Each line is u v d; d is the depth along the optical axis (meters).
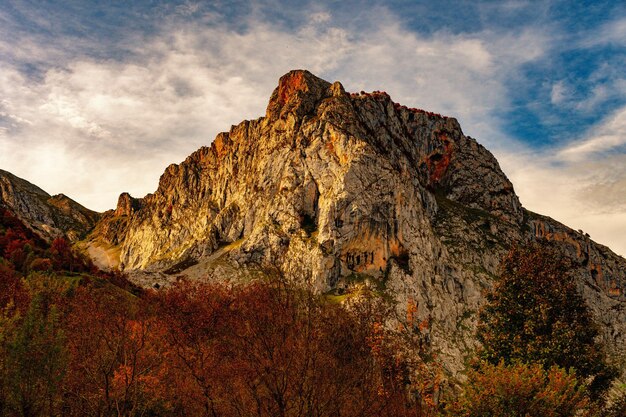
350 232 147.62
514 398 25.95
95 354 36.66
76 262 111.56
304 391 27.89
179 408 37.66
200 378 32.03
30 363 26.44
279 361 27.61
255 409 29.64
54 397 30.03
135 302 52.56
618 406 31.12
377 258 145.50
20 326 28.14
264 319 28.98
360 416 29.08
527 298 36.62
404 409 31.31
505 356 35.78
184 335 35.47
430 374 34.12
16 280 42.78
